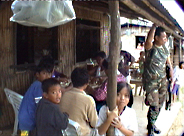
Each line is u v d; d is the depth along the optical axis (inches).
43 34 181.0
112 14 65.9
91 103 85.8
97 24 243.8
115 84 69.5
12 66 143.9
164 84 140.3
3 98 142.5
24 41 165.5
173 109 210.5
